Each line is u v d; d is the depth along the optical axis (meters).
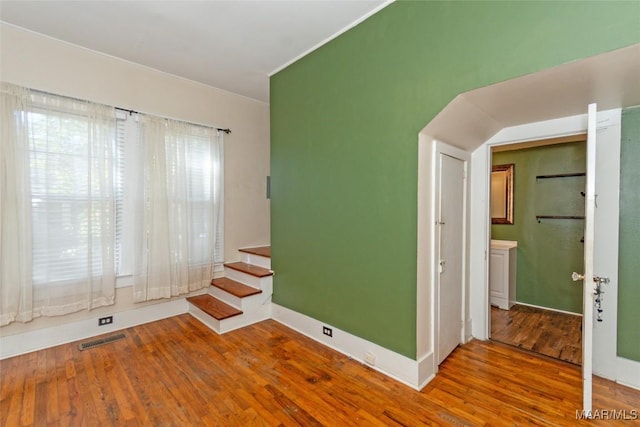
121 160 3.17
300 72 3.09
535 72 1.61
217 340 2.93
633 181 2.10
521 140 2.61
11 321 2.52
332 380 2.25
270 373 2.34
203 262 3.72
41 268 2.66
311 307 3.02
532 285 3.91
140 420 1.83
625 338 2.15
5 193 2.47
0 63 2.50
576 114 2.30
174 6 2.30
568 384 2.17
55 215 2.71
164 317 3.50
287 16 2.43
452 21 1.92
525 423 1.78
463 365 2.45
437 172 2.30
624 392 2.05
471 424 1.78
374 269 2.43
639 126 2.08
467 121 2.28
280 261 3.42
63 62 2.79
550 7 1.55
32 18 2.44
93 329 3.01
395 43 2.24
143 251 3.26
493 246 3.87
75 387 2.16
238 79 3.64
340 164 2.69
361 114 2.50
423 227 2.20
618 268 2.16
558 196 3.68
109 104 3.06
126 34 2.68
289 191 3.27
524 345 2.80
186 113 3.64
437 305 2.34
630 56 1.42
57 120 2.72
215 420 1.83
